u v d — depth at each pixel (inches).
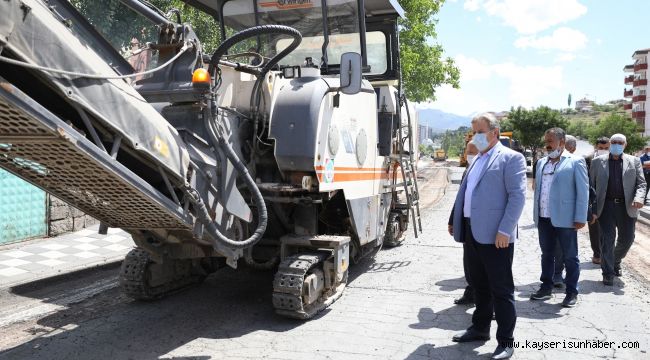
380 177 283.3
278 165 199.2
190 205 159.5
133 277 212.8
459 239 181.0
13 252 297.3
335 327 194.9
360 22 257.4
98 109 122.0
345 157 227.5
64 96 115.0
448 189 857.5
